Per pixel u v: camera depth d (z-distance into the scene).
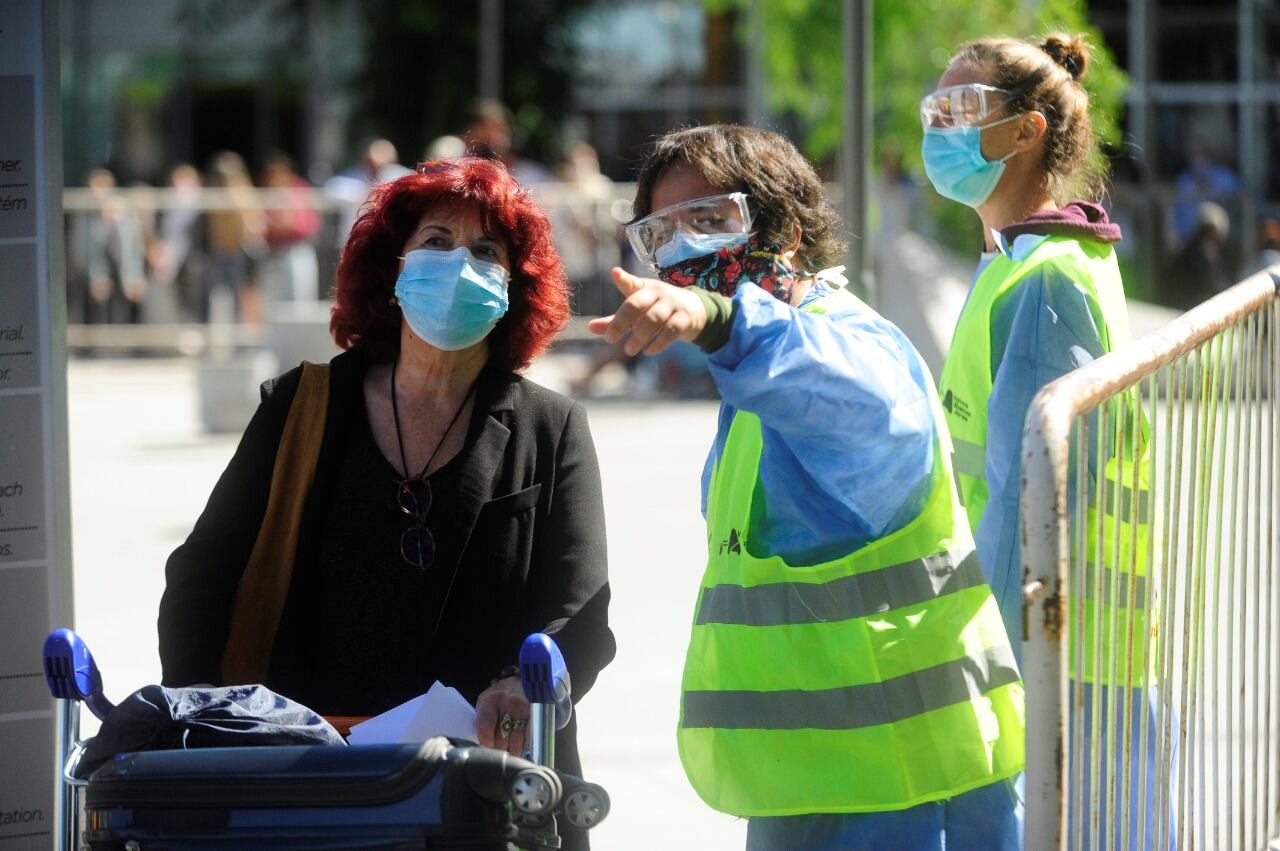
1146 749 11.61
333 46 107.94
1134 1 80.19
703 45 101.75
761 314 9.24
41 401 13.05
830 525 10.35
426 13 103.06
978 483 13.64
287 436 12.02
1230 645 13.68
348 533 11.87
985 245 15.09
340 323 12.45
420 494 11.89
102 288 63.22
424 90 105.50
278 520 11.91
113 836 9.30
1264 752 15.31
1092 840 10.43
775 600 10.48
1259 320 14.49
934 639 10.38
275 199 62.06
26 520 13.08
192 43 107.50
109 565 31.88
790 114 69.38
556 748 11.89
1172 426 11.44
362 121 106.12
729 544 10.82
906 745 10.28
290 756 9.18
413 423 12.14
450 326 11.58
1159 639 11.60
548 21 102.56
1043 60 14.59
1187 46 80.06
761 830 10.71
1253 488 14.59
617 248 59.59
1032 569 9.03
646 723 22.30
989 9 57.09
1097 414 10.34
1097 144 16.00
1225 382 13.17
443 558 11.80
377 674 11.75
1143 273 65.25
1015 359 13.07
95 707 10.55
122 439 48.53
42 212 12.96
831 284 11.20
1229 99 79.88
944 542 10.55
